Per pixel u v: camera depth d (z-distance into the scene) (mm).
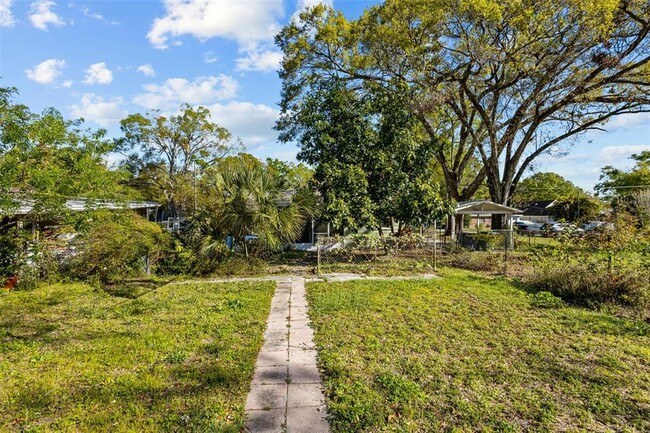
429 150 14469
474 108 19047
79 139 8344
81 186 8297
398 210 13148
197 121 33594
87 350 4570
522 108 16547
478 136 20328
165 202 31547
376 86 15828
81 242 8695
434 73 17172
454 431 2859
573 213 23484
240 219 10906
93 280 8461
